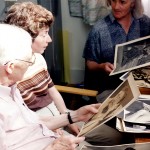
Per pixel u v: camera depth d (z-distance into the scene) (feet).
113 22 6.33
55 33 7.57
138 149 2.87
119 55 4.98
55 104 5.05
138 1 6.27
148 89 4.18
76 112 3.84
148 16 6.93
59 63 8.13
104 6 7.28
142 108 3.53
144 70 4.66
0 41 2.78
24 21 4.01
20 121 3.30
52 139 3.56
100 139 4.33
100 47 6.39
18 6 4.14
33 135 3.40
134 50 4.99
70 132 4.60
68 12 8.14
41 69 4.62
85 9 7.51
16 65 2.85
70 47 8.53
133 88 3.18
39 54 4.66
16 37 2.87
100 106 3.57
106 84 6.17
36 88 4.47
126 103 2.94
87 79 6.76
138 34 6.43
